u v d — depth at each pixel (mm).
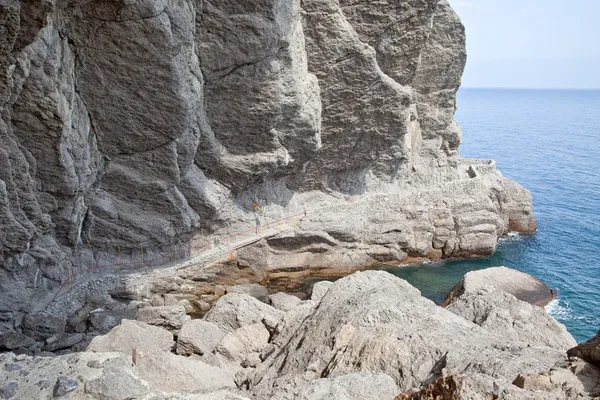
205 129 35938
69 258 33562
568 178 84125
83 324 31562
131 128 31844
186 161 35062
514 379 11344
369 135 44844
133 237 35469
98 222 34312
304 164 42562
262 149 38688
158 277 36594
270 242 42844
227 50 33562
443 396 10211
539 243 51719
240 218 41406
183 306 33219
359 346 15617
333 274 44375
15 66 23969
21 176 27922
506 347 14242
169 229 36406
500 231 51000
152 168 34094
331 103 41906
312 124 39625
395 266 46281
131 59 29266
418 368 14141
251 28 33094
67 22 27062
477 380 10062
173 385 17891
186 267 38000
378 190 47969
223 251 40000
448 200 48688
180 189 36625
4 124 26391
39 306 31234
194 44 32875
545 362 12781
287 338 20719
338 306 18656
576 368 10906
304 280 43312
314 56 39719
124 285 34875
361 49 40031
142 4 27422
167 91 30859
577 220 59406
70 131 28781
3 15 21031
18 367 13391
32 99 26125
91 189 33281
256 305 26500
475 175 52344
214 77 34500
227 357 22297
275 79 35781
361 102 42375
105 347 21625
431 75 49531
